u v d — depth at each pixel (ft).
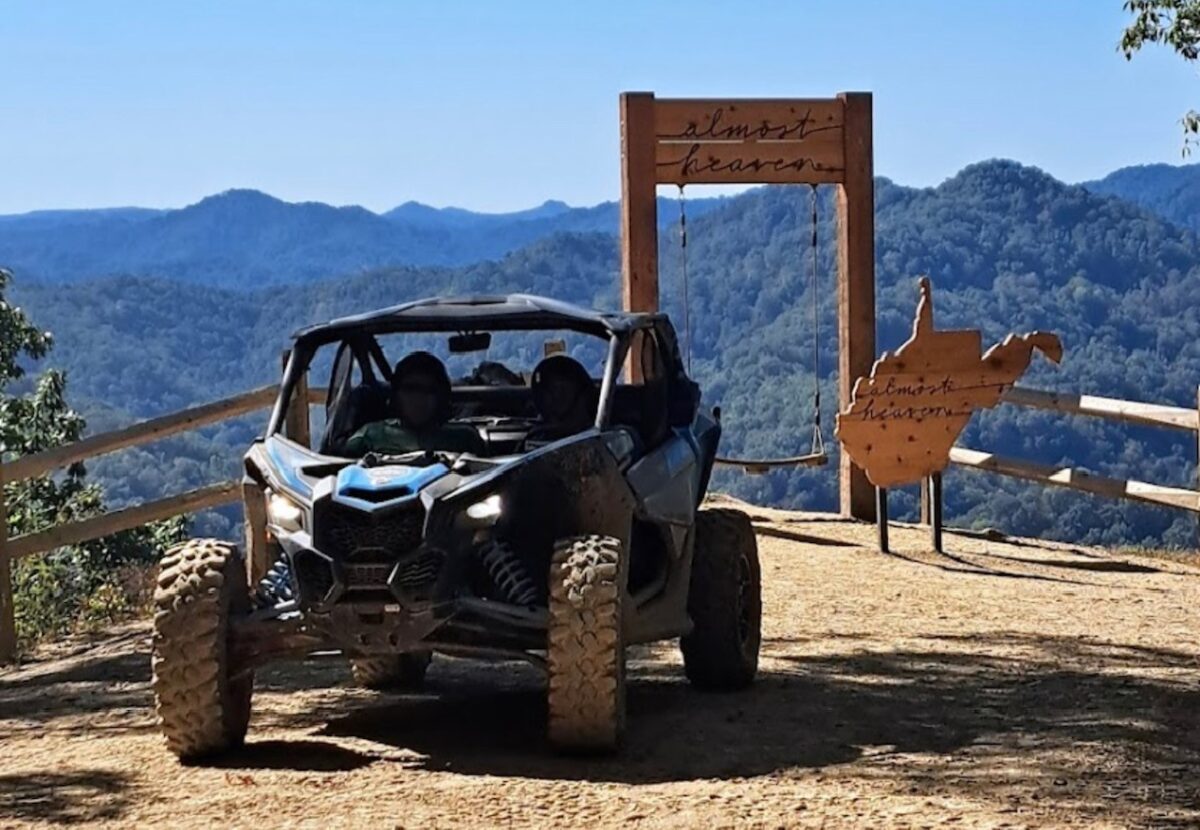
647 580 32.89
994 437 278.26
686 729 31.24
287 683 37.11
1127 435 291.79
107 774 28.73
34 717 35.76
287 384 32.32
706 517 35.17
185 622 28.81
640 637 31.04
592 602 28.07
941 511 58.90
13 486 89.04
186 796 27.04
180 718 28.89
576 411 32.24
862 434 57.21
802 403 397.19
